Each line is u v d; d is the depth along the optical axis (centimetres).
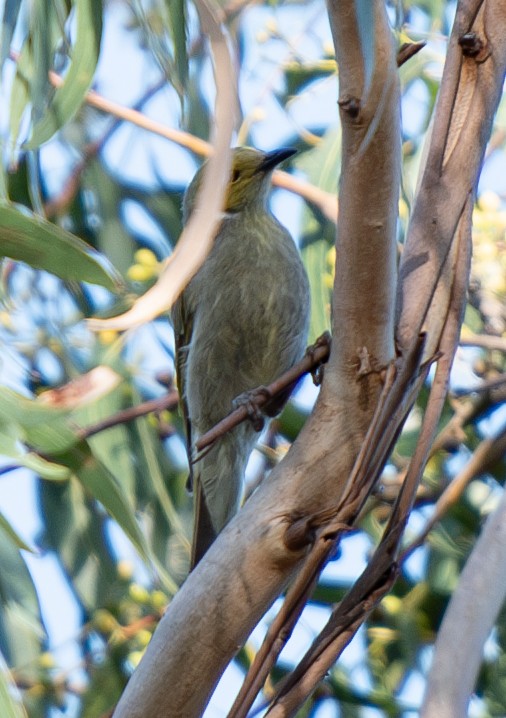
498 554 487
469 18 499
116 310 882
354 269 430
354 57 400
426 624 893
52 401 842
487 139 499
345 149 415
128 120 922
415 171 886
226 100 400
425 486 919
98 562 946
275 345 874
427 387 868
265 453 929
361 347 443
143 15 725
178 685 445
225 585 444
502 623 879
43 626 796
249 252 873
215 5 446
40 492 961
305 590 427
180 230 1038
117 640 881
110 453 908
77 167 1030
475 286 839
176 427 989
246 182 880
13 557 794
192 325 911
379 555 450
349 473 445
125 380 898
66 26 738
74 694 893
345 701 859
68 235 568
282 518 444
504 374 849
